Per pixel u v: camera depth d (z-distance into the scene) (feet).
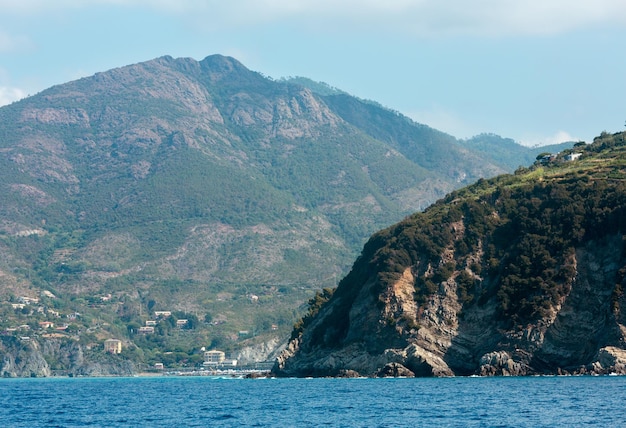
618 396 518.37
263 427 426.51
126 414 522.06
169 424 452.76
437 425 413.18
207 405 577.02
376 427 412.77
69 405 616.80
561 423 405.80
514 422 414.21
